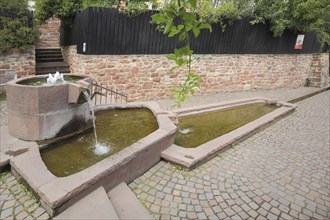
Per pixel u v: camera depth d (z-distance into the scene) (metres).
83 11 6.59
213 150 4.14
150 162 3.70
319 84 12.67
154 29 7.50
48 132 3.67
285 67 11.45
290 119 6.79
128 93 7.67
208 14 7.82
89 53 6.70
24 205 2.55
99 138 4.01
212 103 7.46
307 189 3.39
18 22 6.77
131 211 2.65
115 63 7.20
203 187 3.31
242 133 5.00
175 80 8.48
